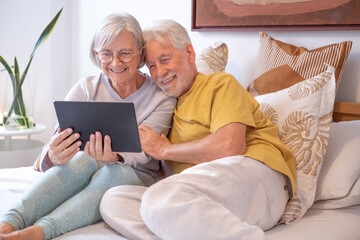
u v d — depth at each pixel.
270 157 1.47
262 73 2.11
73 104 1.35
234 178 1.33
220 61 2.17
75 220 1.32
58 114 1.40
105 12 3.05
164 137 1.65
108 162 1.47
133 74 1.63
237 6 2.32
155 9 2.77
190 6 2.58
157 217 1.16
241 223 1.15
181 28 1.63
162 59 1.59
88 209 1.36
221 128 1.49
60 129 1.49
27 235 1.19
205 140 1.50
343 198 1.57
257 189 1.38
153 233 1.25
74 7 3.25
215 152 1.47
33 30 3.20
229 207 1.28
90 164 1.50
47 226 1.25
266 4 2.21
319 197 1.60
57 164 1.49
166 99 1.69
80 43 3.26
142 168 1.64
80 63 3.29
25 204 1.31
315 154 1.59
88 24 3.17
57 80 3.29
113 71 1.61
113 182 1.45
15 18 3.25
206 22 2.46
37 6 3.16
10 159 2.66
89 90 1.70
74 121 1.39
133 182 1.50
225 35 2.44
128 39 1.57
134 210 1.32
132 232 1.25
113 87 1.72
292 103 1.71
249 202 1.35
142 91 1.71
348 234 1.40
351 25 1.97
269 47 2.14
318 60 1.94
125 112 1.32
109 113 1.33
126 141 1.38
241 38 2.37
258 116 1.65
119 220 1.29
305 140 1.62
